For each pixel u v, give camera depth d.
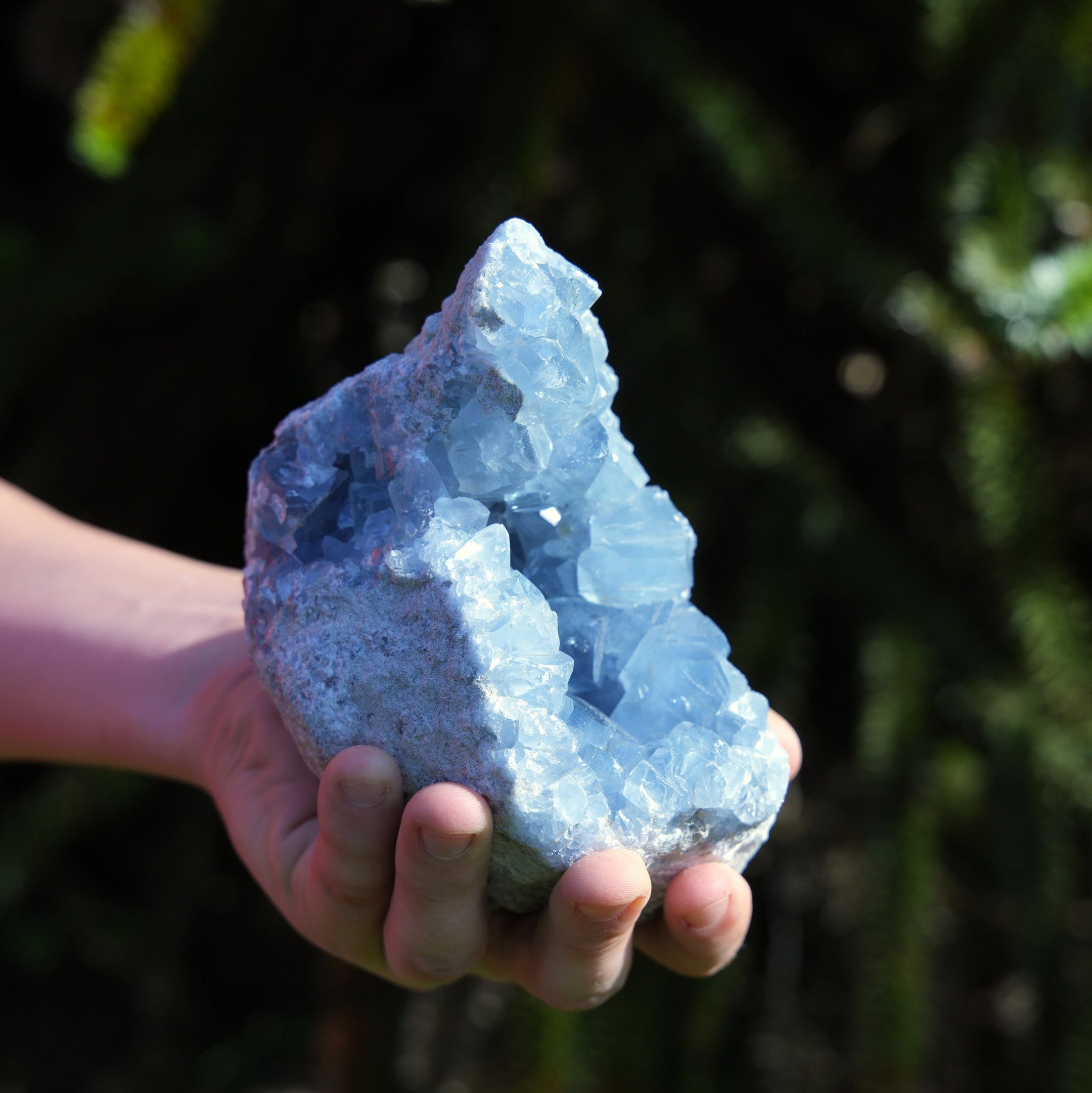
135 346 0.72
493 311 0.40
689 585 0.45
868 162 0.77
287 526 0.43
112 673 0.48
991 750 0.62
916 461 0.76
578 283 0.42
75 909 0.76
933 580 0.70
